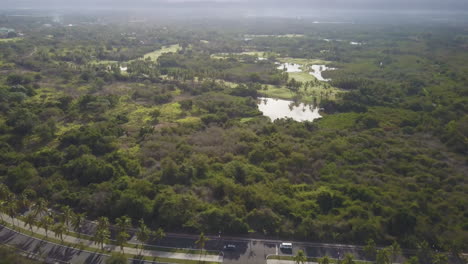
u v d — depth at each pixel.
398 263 89.69
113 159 131.12
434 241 95.38
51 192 111.25
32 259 88.38
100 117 180.00
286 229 98.06
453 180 127.44
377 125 183.62
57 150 137.25
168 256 89.88
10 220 102.50
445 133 168.50
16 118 158.12
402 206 108.38
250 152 142.75
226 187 113.19
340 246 94.69
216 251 91.88
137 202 101.25
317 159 140.62
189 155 139.50
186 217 99.50
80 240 95.06
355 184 121.94
